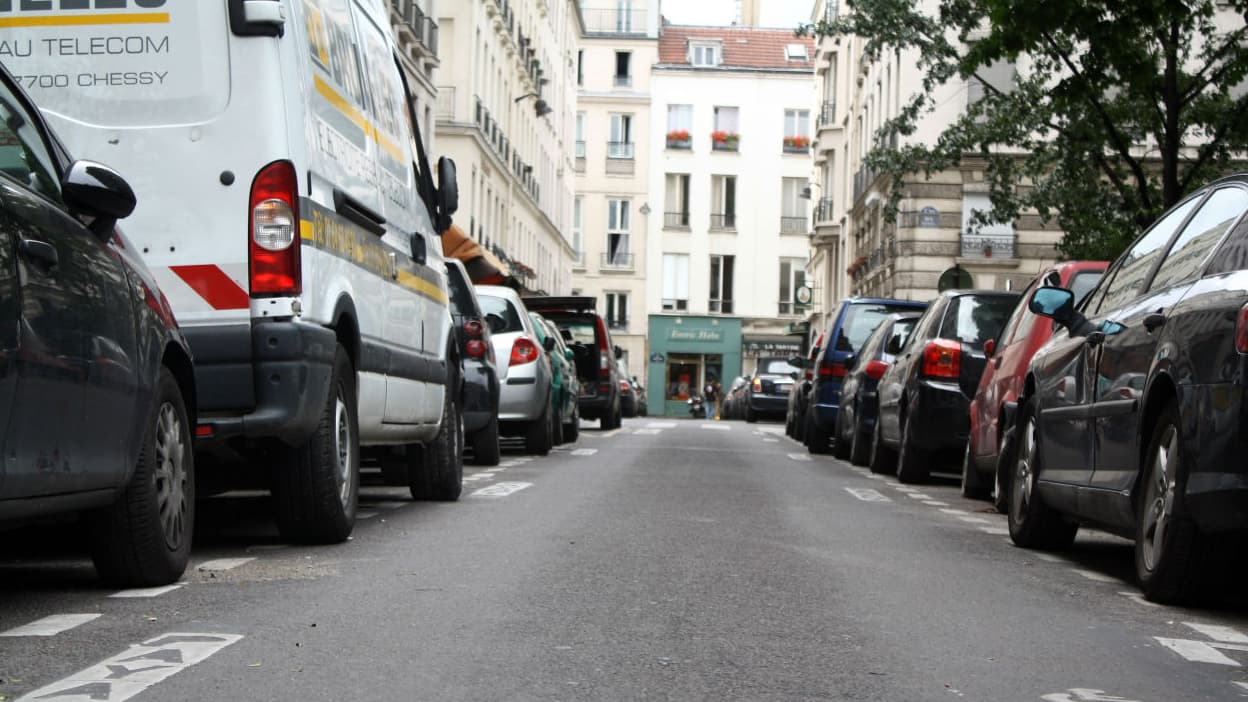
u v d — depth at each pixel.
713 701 4.52
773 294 83.94
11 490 5.08
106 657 4.95
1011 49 16.95
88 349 5.63
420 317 10.23
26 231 5.27
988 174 22.64
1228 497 6.08
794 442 27.81
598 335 29.50
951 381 14.59
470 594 6.47
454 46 45.28
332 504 8.08
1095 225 21.11
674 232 83.94
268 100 7.34
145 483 6.28
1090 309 8.77
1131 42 17.14
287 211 7.34
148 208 7.32
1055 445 8.64
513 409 17.84
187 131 7.34
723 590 6.80
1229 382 6.09
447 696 4.48
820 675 4.97
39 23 7.35
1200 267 6.91
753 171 84.00
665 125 84.06
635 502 11.39
